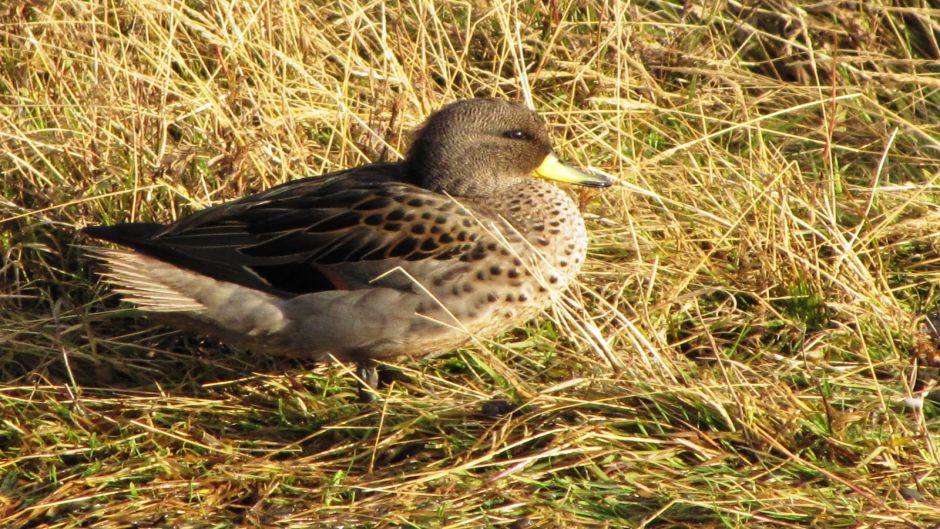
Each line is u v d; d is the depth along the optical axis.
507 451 7.75
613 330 8.96
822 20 12.65
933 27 12.51
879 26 12.59
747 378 8.46
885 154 9.99
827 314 9.23
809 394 8.37
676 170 10.48
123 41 10.46
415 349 8.24
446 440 7.89
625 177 10.20
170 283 8.09
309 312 8.07
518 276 8.09
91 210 9.84
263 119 10.10
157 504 7.39
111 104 10.13
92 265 9.34
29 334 9.13
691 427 7.80
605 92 11.62
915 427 7.76
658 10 12.71
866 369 8.65
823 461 7.54
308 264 8.15
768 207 9.88
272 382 8.65
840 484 7.33
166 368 8.95
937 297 9.59
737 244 10.01
